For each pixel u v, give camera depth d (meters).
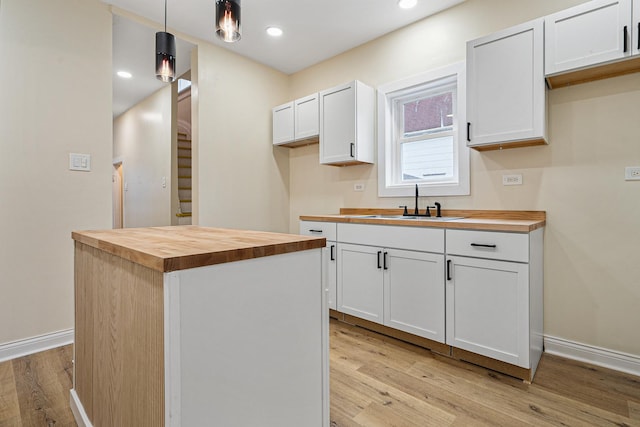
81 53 2.40
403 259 2.27
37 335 2.22
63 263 2.32
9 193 2.11
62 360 2.09
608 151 1.97
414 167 3.00
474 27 2.49
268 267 1.01
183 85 5.20
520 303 1.78
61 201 2.31
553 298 2.16
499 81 2.09
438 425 1.46
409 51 2.87
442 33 2.66
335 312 2.82
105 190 2.51
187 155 5.20
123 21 2.79
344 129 3.01
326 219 2.78
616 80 1.94
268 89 3.75
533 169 2.24
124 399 1.02
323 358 1.20
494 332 1.87
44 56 2.24
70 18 2.35
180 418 0.80
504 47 2.07
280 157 3.89
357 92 2.95
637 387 1.75
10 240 2.12
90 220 2.44
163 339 0.80
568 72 1.88
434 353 2.17
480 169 2.47
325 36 3.07
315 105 3.30
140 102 5.00
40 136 2.22
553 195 2.16
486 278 1.89
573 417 1.51
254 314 0.97
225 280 0.90
